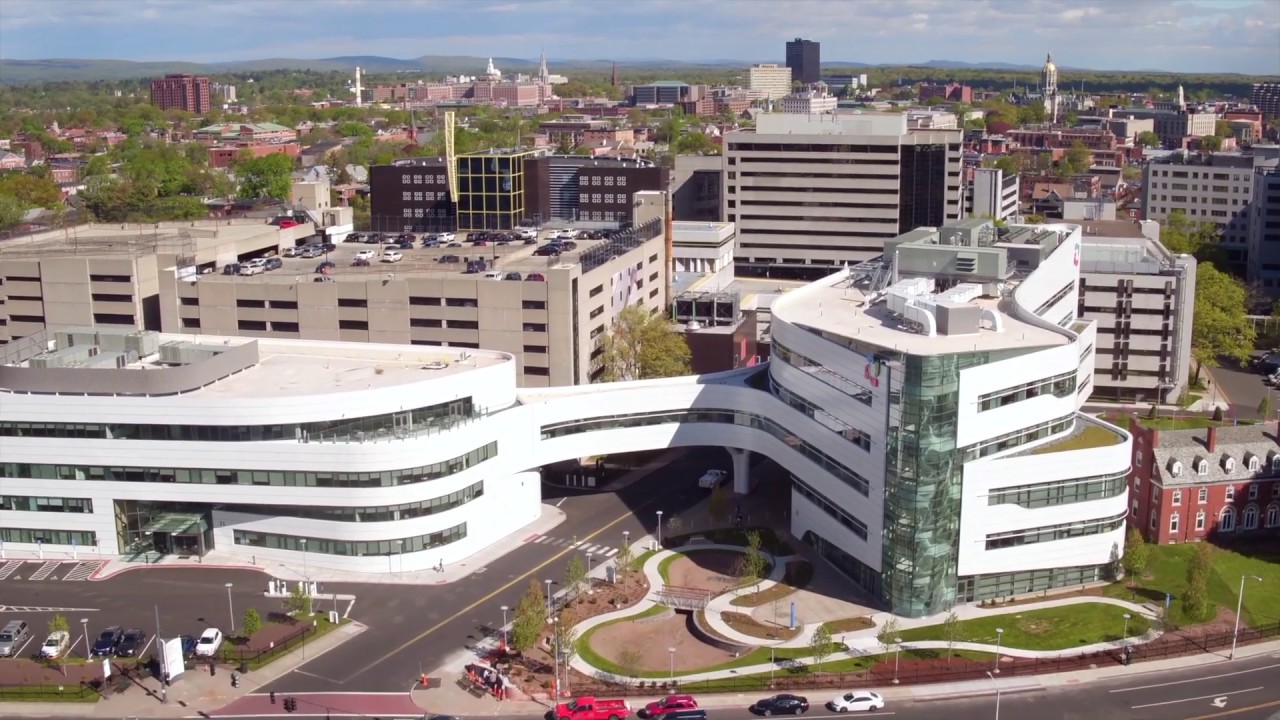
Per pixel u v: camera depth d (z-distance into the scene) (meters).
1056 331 146.50
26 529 152.12
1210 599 137.25
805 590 140.38
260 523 149.25
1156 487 152.75
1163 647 126.25
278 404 143.38
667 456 186.25
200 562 149.00
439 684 119.44
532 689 118.69
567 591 137.12
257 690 118.69
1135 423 162.50
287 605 134.38
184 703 116.44
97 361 153.38
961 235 183.25
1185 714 113.50
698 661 124.38
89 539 151.12
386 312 198.50
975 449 133.75
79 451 148.12
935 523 132.00
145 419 145.75
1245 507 154.25
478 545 152.12
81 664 123.31
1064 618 133.00
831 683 119.19
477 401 154.88
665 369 197.38
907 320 151.62
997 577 137.88
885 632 123.69
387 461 143.12
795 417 153.62
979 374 131.00
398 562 145.75
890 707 115.00
